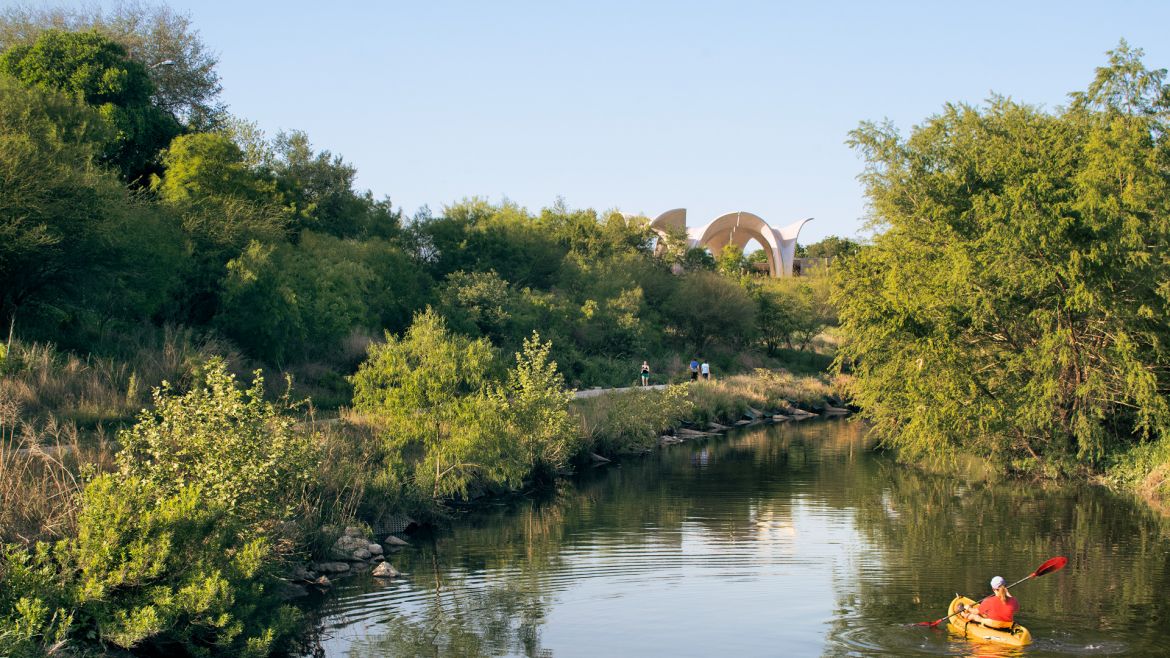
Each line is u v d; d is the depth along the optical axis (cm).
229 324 2225
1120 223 1667
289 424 1109
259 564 879
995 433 2031
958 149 2069
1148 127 1794
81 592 734
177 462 965
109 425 1442
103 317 2045
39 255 1777
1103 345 1858
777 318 5531
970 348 2023
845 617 989
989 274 1811
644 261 5753
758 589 1106
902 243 2120
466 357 1698
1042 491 1883
